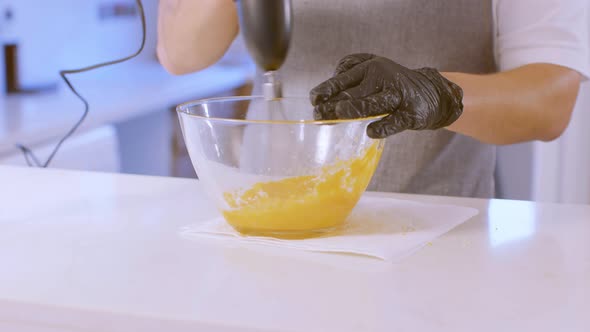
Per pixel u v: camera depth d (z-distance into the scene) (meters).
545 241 1.20
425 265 1.11
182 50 1.91
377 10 1.77
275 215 1.17
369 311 0.98
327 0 1.78
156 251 1.16
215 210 1.35
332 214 1.19
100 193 1.45
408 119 1.16
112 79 4.29
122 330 0.98
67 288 1.04
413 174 1.81
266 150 1.15
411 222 1.27
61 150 3.04
